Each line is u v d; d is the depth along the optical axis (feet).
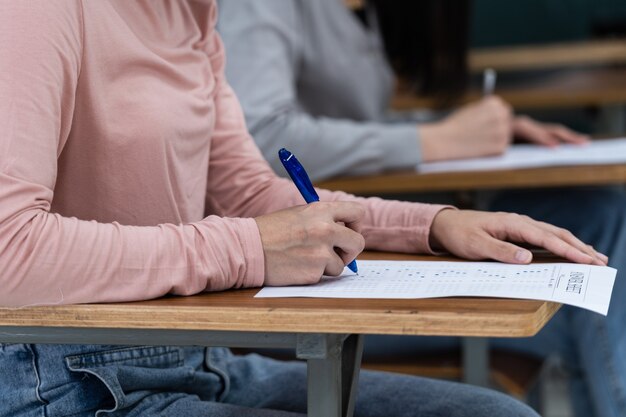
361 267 5.07
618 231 9.87
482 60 18.33
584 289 4.33
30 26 4.39
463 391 5.52
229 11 8.87
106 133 4.89
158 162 5.09
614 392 8.87
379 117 10.77
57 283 4.30
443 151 9.16
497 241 5.08
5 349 4.98
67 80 4.59
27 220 4.28
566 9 20.74
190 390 5.53
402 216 5.57
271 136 8.47
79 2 4.75
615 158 8.86
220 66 6.26
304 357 4.15
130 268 4.41
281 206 6.00
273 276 4.63
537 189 10.36
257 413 5.02
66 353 5.01
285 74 8.79
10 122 4.31
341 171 8.65
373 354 8.31
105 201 4.99
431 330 3.95
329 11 9.53
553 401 10.94
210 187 6.18
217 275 4.52
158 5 5.44
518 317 3.89
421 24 10.95
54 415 4.92
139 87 5.06
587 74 17.47
